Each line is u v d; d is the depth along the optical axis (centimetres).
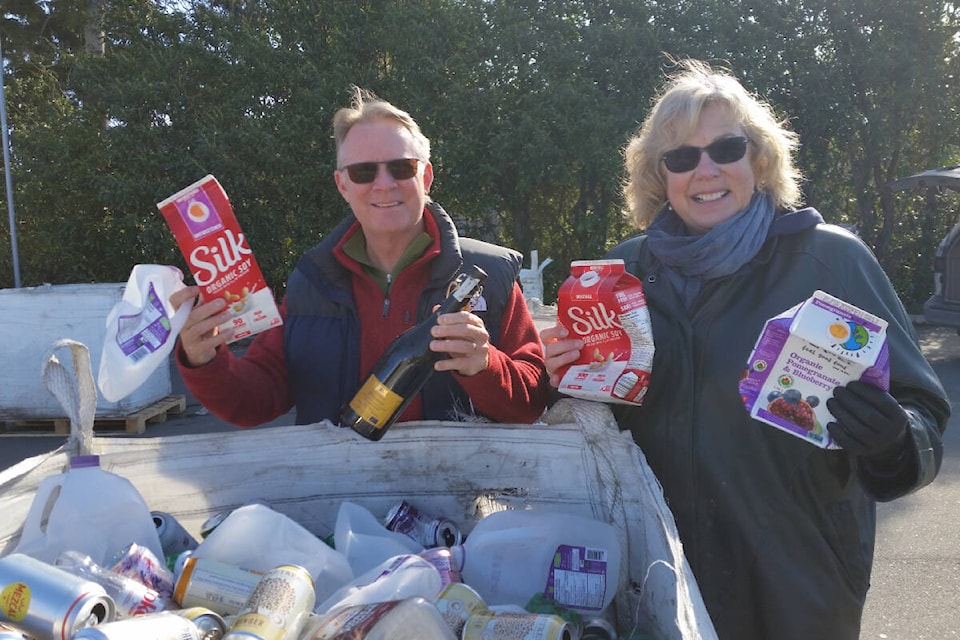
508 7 1005
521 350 193
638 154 182
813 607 154
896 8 1059
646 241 183
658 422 165
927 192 1169
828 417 129
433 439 159
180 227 150
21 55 1373
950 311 837
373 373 158
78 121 1052
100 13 1133
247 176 1027
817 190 1091
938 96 1097
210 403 178
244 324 155
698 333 162
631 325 149
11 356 598
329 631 99
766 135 165
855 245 158
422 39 995
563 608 134
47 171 1020
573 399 156
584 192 1060
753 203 164
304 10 1037
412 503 161
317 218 1048
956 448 526
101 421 618
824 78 1040
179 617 102
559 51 986
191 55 1021
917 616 311
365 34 1037
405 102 1004
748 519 156
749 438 157
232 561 133
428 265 197
